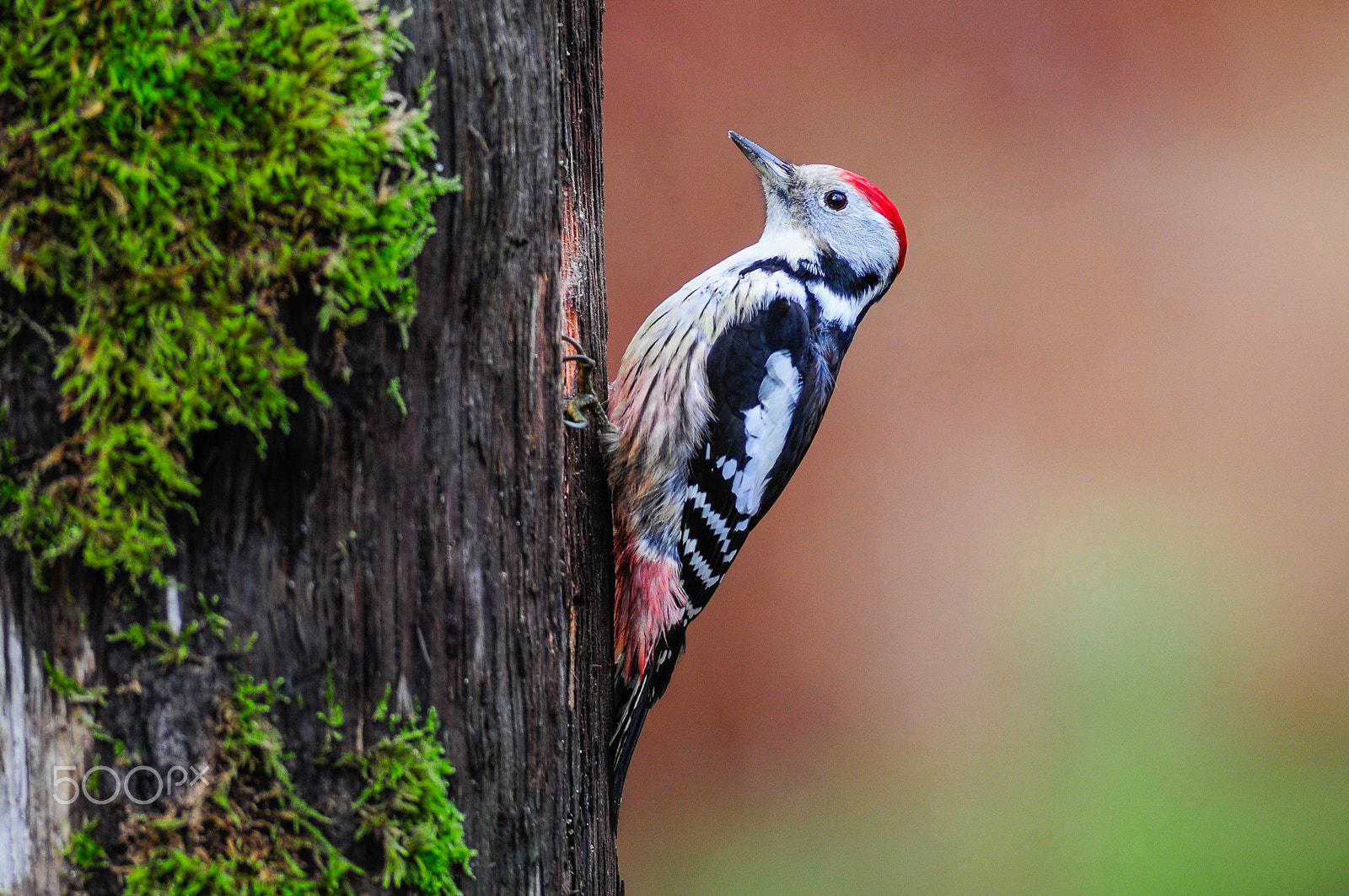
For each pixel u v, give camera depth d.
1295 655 18.83
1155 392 20.16
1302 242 20.58
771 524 18.50
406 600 4.26
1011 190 20.12
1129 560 19.02
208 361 3.82
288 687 4.07
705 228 18.55
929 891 15.66
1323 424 20.31
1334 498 19.77
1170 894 14.97
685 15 18.80
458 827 4.38
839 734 17.67
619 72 18.72
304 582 4.08
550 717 4.76
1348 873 15.09
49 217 3.68
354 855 4.18
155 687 3.92
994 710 17.98
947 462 19.39
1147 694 18.09
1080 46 20.11
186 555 3.92
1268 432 20.28
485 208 4.35
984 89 19.94
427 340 4.25
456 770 4.39
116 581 3.86
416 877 4.24
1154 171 20.69
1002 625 18.47
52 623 3.84
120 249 3.73
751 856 16.53
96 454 3.79
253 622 4.01
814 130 19.33
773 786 17.31
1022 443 19.66
